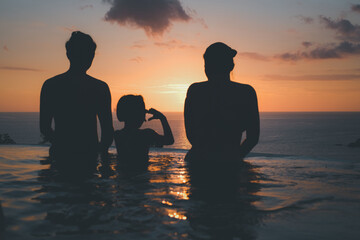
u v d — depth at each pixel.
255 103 2.36
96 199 1.34
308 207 1.25
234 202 1.31
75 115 2.61
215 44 2.38
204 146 2.35
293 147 125.69
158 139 2.69
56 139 2.63
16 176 1.88
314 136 178.25
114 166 2.24
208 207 1.23
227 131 2.31
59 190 1.51
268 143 142.75
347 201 1.34
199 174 1.95
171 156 2.85
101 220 1.05
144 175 1.92
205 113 2.33
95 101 2.67
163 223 1.02
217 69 2.36
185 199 1.35
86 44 2.59
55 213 1.12
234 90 2.32
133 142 2.60
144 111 2.64
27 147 3.64
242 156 2.48
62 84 2.58
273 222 1.05
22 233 0.91
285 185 1.67
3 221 1.00
